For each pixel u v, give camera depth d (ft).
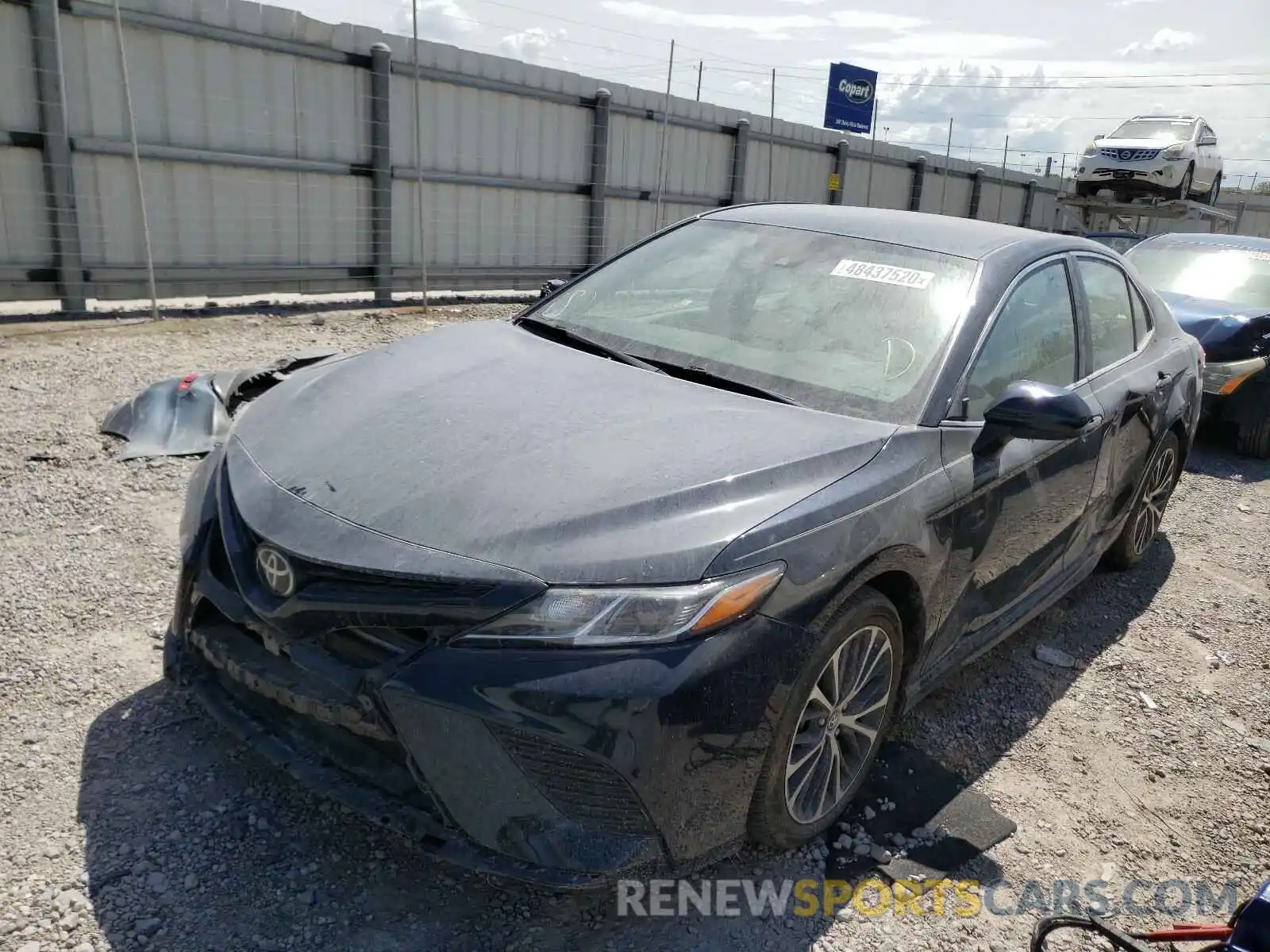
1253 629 15.06
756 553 7.72
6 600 11.71
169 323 27.96
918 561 9.12
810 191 58.34
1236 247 29.55
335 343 27.71
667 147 44.47
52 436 17.02
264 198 31.68
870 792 9.98
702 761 7.34
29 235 26.73
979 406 10.42
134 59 28.07
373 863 8.34
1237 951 6.47
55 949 7.18
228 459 9.33
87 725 9.68
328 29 31.99
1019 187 83.71
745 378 10.28
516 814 7.12
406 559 7.46
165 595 12.26
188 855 8.20
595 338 11.39
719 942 7.92
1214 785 10.98
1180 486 22.62
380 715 7.29
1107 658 13.66
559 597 7.18
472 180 37.83
